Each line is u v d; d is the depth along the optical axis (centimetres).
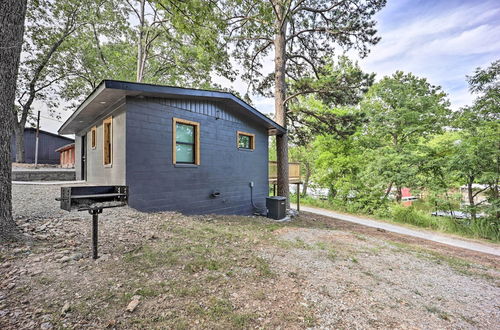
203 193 725
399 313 243
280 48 1048
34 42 1399
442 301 280
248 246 413
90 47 1538
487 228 899
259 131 987
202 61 1285
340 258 404
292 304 240
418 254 483
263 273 304
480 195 1080
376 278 330
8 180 310
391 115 1271
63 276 238
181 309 210
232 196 840
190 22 593
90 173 835
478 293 312
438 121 1177
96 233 281
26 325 170
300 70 1189
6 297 197
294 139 1352
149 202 577
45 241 313
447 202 1044
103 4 1355
